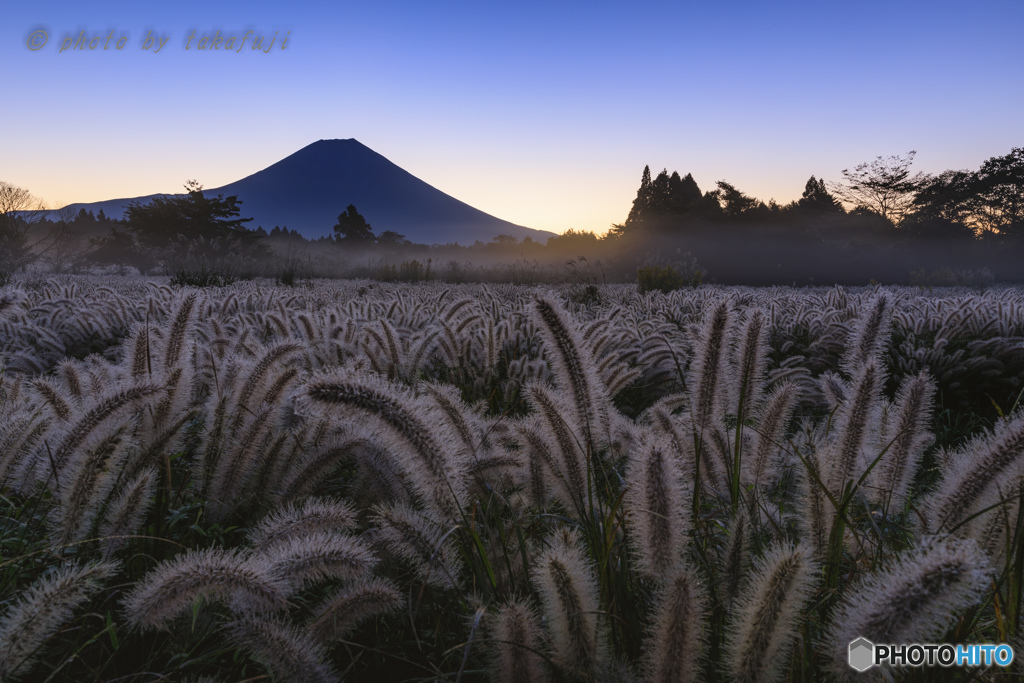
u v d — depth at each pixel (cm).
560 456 210
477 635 170
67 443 204
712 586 173
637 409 493
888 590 120
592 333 467
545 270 2841
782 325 835
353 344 487
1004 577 159
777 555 139
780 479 247
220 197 8794
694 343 244
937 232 8038
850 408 210
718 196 7919
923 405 204
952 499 176
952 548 122
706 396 231
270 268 3638
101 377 319
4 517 239
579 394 217
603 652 156
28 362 463
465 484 204
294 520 186
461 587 189
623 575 182
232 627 163
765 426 234
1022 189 8194
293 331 523
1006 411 588
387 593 172
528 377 435
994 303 950
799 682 153
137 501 199
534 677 153
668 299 1348
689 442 237
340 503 198
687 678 141
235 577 144
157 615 143
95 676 173
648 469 159
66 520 194
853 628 123
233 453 237
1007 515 164
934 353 618
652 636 172
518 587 193
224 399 259
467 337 509
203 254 3944
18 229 4606
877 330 256
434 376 503
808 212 9100
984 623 193
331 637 170
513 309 951
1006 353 626
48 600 141
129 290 1745
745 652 136
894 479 207
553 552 158
